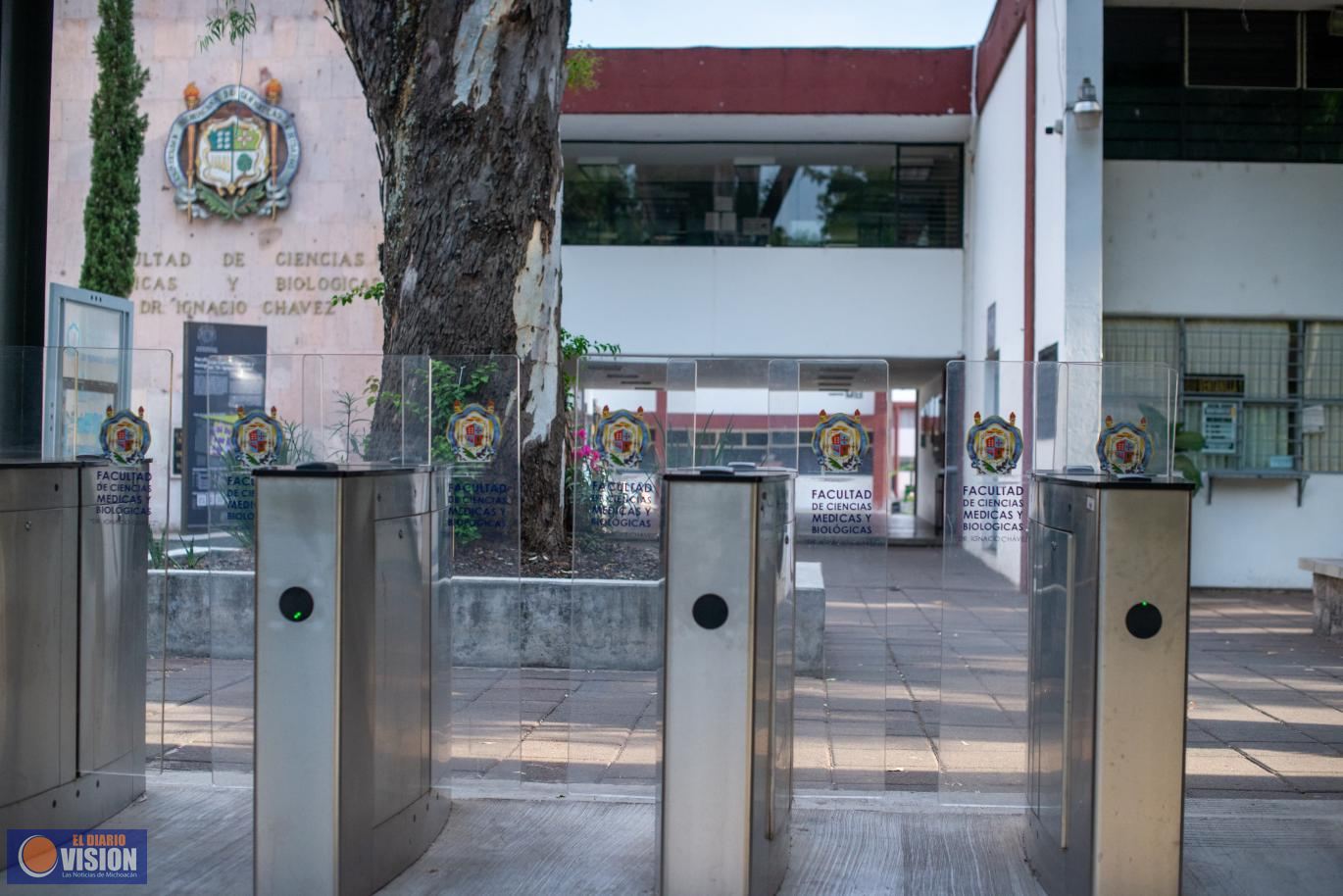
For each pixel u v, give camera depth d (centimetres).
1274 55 1257
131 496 494
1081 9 1074
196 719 647
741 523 361
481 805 490
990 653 500
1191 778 546
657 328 1661
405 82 809
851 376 528
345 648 368
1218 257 1259
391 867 404
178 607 802
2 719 415
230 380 596
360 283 1617
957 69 1562
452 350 811
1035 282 1202
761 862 371
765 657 371
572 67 1276
